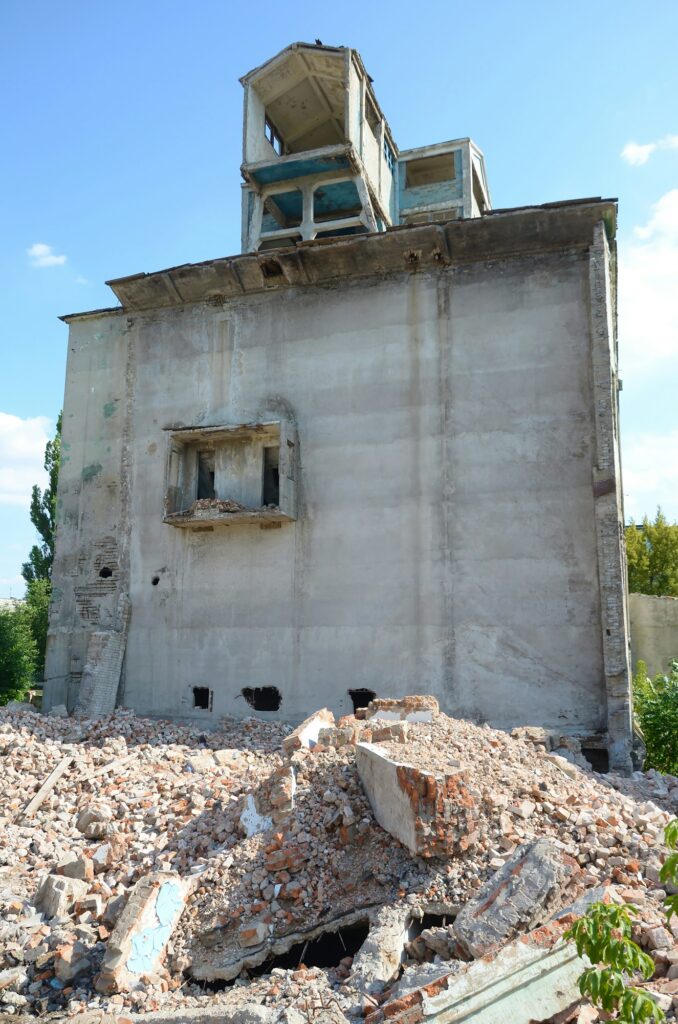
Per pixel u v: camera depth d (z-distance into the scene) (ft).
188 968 21.06
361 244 49.26
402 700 35.78
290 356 52.24
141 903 21.81
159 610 52.54
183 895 22.91
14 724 43.75
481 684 43.96
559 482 44.60
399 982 17.87
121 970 20.34
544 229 46.29
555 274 46.80
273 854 23.44
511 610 44.16
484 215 46.14
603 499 42.88
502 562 44.80
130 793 32.53
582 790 26.86
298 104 65.98
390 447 48.52
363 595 47.42
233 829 26.99
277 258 51.31
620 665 40.86
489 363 47.19
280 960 21.26
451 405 47.52
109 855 26.96
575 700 42.14
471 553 45.52
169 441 52.65
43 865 27.53
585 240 46.39
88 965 21.31
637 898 19.29
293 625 48.75
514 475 45.52
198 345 55.21
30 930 23.09
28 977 21.13
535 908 18.56
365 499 48.47
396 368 49.29
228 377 53.78
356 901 21.88
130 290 55.98
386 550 47.42
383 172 67.31
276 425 49.78
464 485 46.37
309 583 48.83
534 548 44.37
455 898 20.70
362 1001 17.62
